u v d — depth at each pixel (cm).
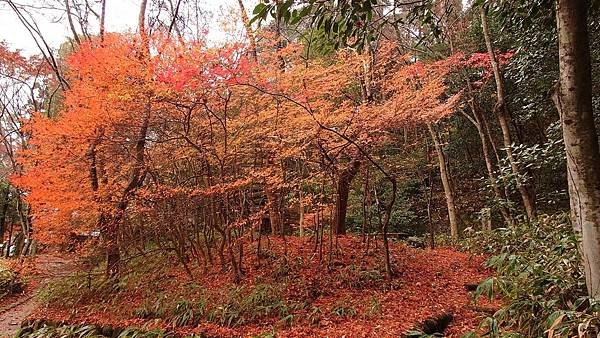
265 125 814
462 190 1730
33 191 764
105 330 716
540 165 783
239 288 776
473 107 1298
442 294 761
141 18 986
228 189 815
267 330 636
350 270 849
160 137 849
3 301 1123
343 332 603
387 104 892
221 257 898
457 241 1262
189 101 724
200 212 1017
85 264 937
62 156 775
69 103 748
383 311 679
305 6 340
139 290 869
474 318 633
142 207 854
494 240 1012
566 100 333
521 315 400
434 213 1723
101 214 842
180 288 831
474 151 1702
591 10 501
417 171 1527
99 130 752
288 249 1002
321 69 811
